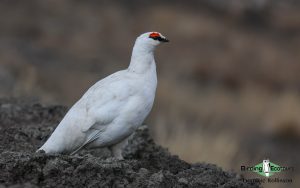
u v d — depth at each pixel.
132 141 8.16
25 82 15.34
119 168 6.38
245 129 18.34
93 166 6.32
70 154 7.07
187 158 12.27
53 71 21.09
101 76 21.58
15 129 8.20
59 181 6.26
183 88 21.06
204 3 36.00
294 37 32.88
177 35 29.50
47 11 30.09
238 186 6.89
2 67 17.58
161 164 7.88
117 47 27.42
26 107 9.77
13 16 28.03
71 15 30.31
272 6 36.12
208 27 30.89
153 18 31.22
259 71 25.39
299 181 13.48
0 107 9.64
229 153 12.80
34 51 23.92
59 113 9.64
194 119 18.00
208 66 24.69
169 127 15.85
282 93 22.28
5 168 6.32
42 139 8.08
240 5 35.22
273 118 18.61
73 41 26.23
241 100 20.77
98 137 6.96
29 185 5.90
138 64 7.18
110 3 33.31
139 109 6.99
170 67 24.39
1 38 24.91
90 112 6.89
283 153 16.56
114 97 6.92
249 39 30.69
